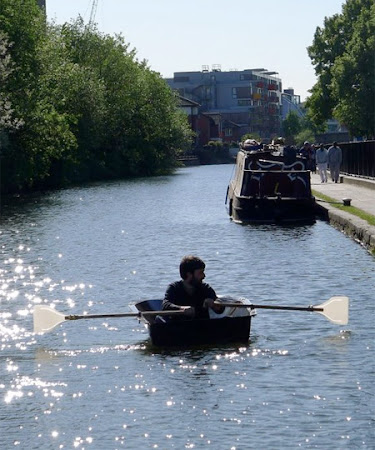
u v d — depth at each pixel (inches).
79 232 1549.0
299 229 1489.9
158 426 496.7
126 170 4448.8
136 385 574.2
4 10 2896.2
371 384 556.7
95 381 585.9
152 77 4783.5
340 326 715.4
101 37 4490.7
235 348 655.1
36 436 487.8
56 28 3742.6
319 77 4753.9
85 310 826.8
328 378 572.7
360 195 1900.8
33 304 862.5
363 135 4261.8
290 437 472.7
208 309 686.5
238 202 1653.5
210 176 4330.7
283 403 526.3
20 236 1497.3
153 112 4635.8
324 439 468.8
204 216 1829.5
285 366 604.1
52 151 3073.3
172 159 4852.4
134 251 1253.7
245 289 903.7
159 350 658.8
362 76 4094.5
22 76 2871.6
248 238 1378.0
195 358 631.8
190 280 679.1
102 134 4040.4
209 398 541.3
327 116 4785.9
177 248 1273.4
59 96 3479.3
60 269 1085.8
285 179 1658.5
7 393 565.9
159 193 2810.0
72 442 477.7
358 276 959.6
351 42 4197.8
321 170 2460.6
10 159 2913.4
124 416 514.9
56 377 598.2
